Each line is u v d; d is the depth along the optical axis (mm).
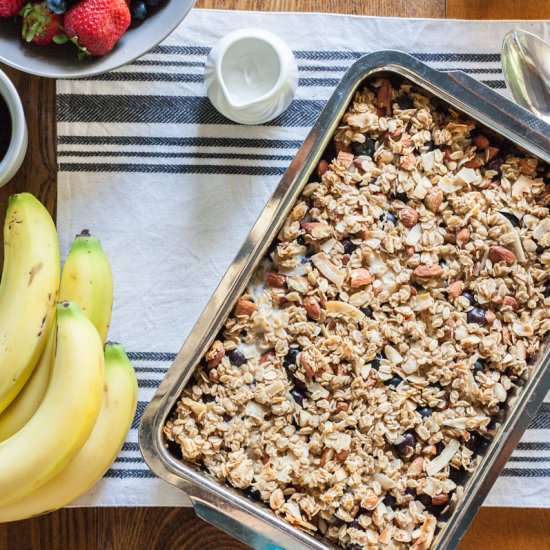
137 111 1442
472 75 1445
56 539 1442
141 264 1438
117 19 1352
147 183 1441
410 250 1369
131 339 1436
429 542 1352
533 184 1375
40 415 1307
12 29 1374
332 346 1363
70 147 1438
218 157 1442
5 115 1395
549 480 1431
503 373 1371
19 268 1338
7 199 1446
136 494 1429
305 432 1361
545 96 1431
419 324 1372
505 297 1370
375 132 1373
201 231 1441
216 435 1358
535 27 1449
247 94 1417
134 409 1372
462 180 1374
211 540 1443
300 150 1342
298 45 1443
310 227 1364
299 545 1338
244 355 1365
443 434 1368
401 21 1445
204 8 1443
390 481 1359
